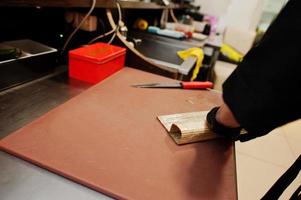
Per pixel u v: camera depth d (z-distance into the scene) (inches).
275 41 13.4
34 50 33.0
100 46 36.2
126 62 40.2
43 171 16.2
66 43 36.5
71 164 16.9
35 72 30.0
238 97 14.3
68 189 15.3
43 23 38.5
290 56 12.5
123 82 31.4
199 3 132.0
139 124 23.0
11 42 32.4
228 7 129.7
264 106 13.2
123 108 25.3
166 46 60.3
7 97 25.3
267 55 13.6
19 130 19.4
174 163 18.7
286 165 74.2
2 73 25.4
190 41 69.9
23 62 27.6
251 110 13.5
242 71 14.8
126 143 20.0
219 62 119.9
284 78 12.7
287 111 13.3
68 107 23.8
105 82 30.5
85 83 31.5
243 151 78.7
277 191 20.9
